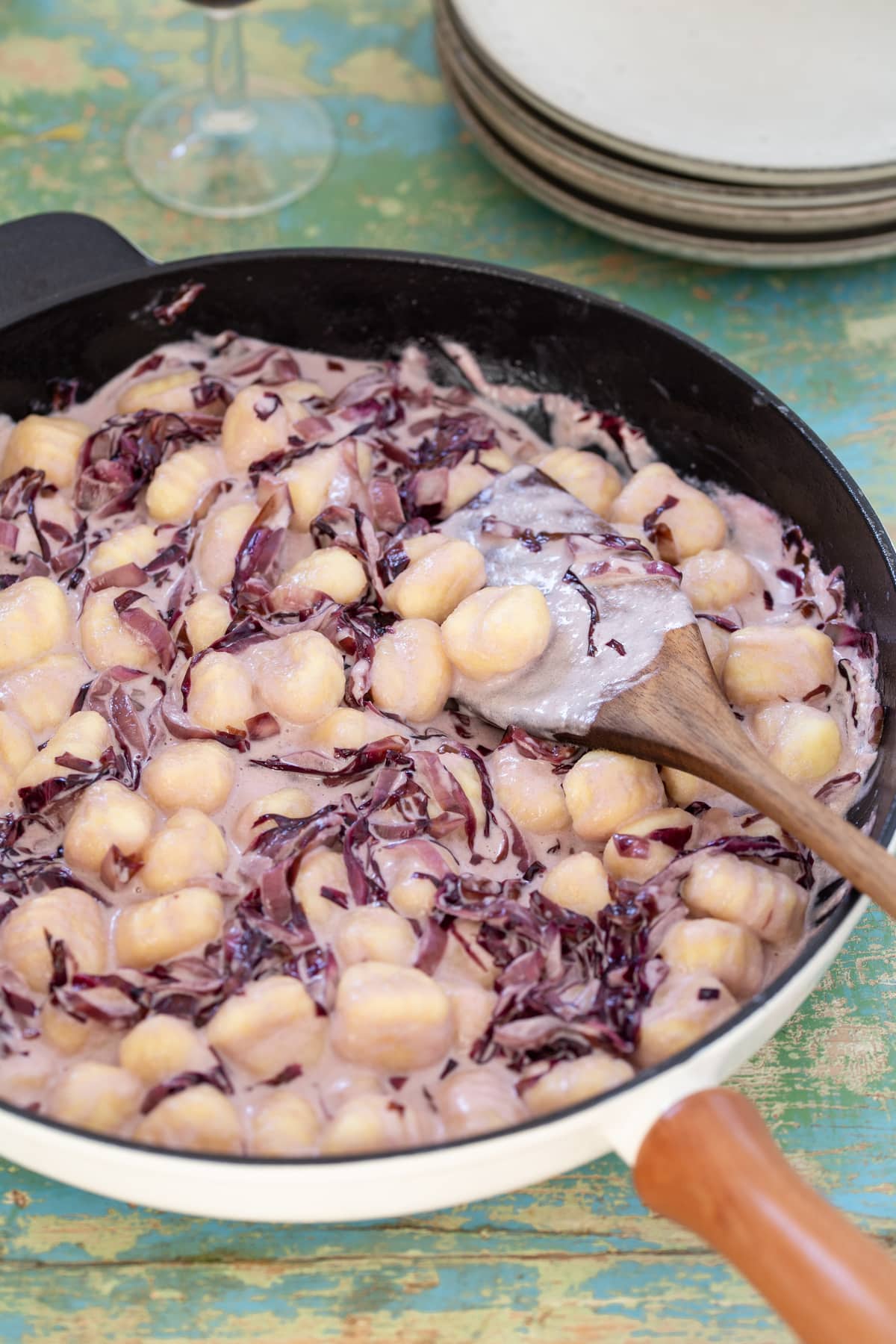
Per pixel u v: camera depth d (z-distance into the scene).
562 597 0.69
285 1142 0.59
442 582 0.70
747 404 0.73
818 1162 0.64
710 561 0.72
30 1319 0.61
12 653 0.69
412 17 0.95
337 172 0.89
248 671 0.69
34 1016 0.62
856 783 0.67
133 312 0.75
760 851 0.65
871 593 0.69
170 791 0.66
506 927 0.63
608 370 0.76
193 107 0.91
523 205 0.88
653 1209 0.58
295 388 0.77
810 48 0.83
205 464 0.74
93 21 0.94
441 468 0.74
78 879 0.65
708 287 0.86
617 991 0.62
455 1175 0.57
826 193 0.80
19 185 0.88
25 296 0.75
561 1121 0.56
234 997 0.61
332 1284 0.62
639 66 0.82
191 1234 0.63
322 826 0.65
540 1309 0.62
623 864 0.65
